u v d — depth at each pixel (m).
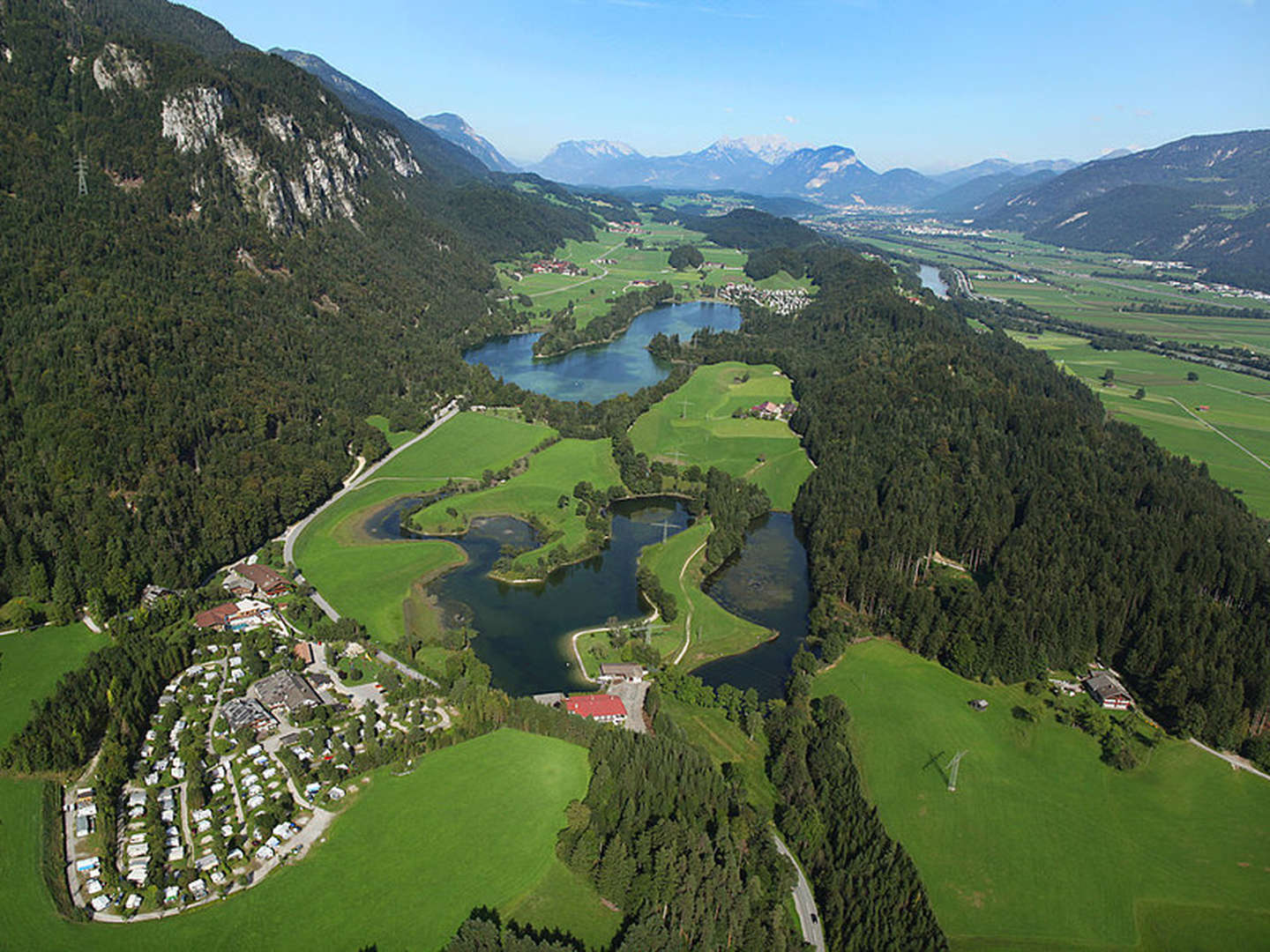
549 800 158.25
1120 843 162.50
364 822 153.62
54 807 156.00
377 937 129.88
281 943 128.88
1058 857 157.88
